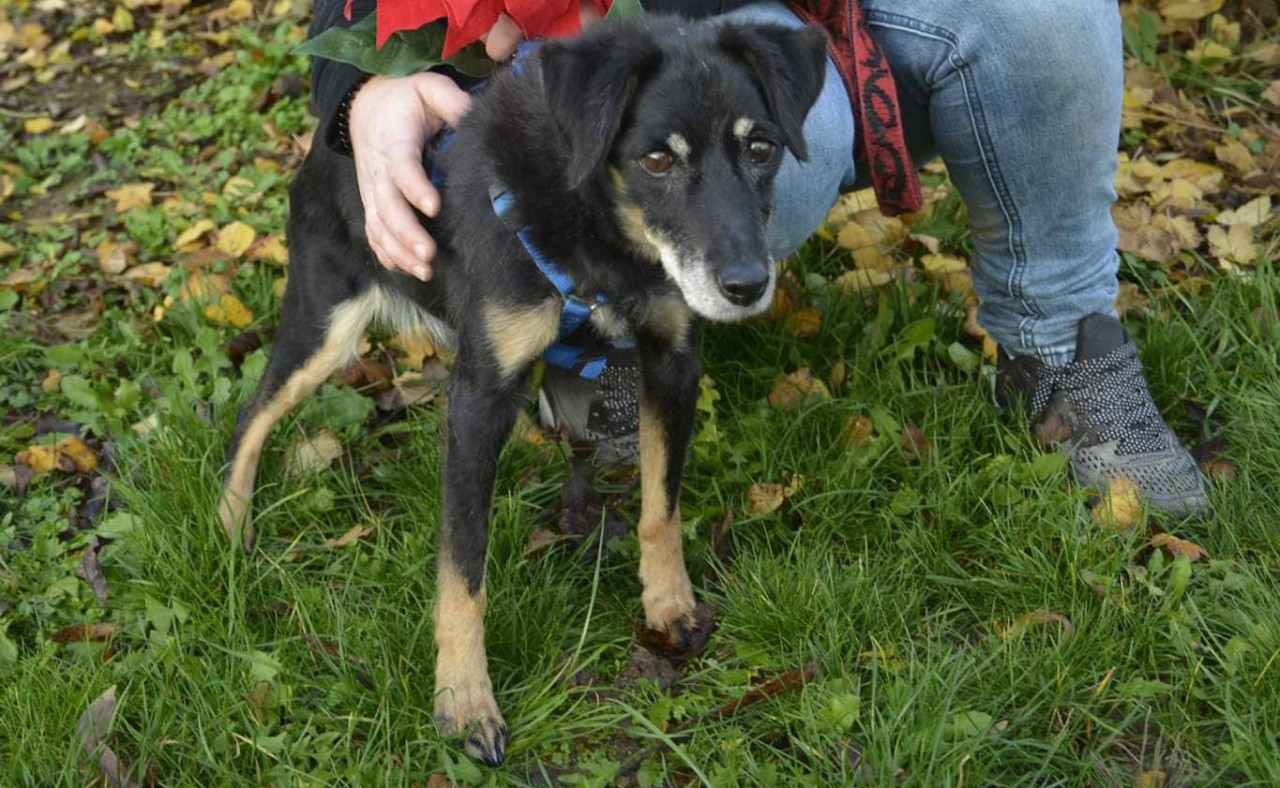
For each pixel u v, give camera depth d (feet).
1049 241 10.51
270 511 10.82
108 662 9.20
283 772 8.44
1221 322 12.16
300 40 18.54
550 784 8.55
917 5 9.81
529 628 9.61
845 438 11.23
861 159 11.14
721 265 7.85
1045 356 10.97
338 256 10.56
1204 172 14.49
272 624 9.84
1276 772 7.85
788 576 9.67
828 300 12.62
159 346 13.08
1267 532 9.85
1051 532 10.06
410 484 11.16
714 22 8.79
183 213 15.47
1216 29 16.60
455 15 8.37
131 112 18.11
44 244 14.99
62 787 8.36
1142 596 9.45
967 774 8.12
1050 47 9.45
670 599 9.77
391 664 9.23
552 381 11.54
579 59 8.00
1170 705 8.68
